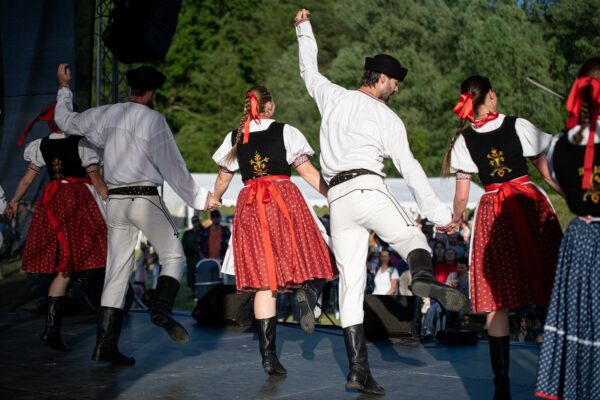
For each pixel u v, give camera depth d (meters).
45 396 3.45
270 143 3.81
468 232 11.38
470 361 4.34
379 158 3.44
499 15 30.00
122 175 3.98
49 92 6.19
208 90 35.06
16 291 6.09
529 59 28.33
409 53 29.83
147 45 5.56
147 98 4.09
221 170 4.05
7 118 6.20
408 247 3.35
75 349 4.59
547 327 2.65
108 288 4.11
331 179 3.48
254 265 3.76
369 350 4.71
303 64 3.82
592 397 2.53
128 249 4.11
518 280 3.23
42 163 4.65
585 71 2.67
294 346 4.77
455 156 3.42
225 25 37.00
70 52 6.21
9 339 4.91
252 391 3.56
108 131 4.02
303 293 3.72
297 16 3.92
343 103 3.48
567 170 2.64
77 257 4.49
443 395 3.49
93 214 4.56
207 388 3.62
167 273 3.97
